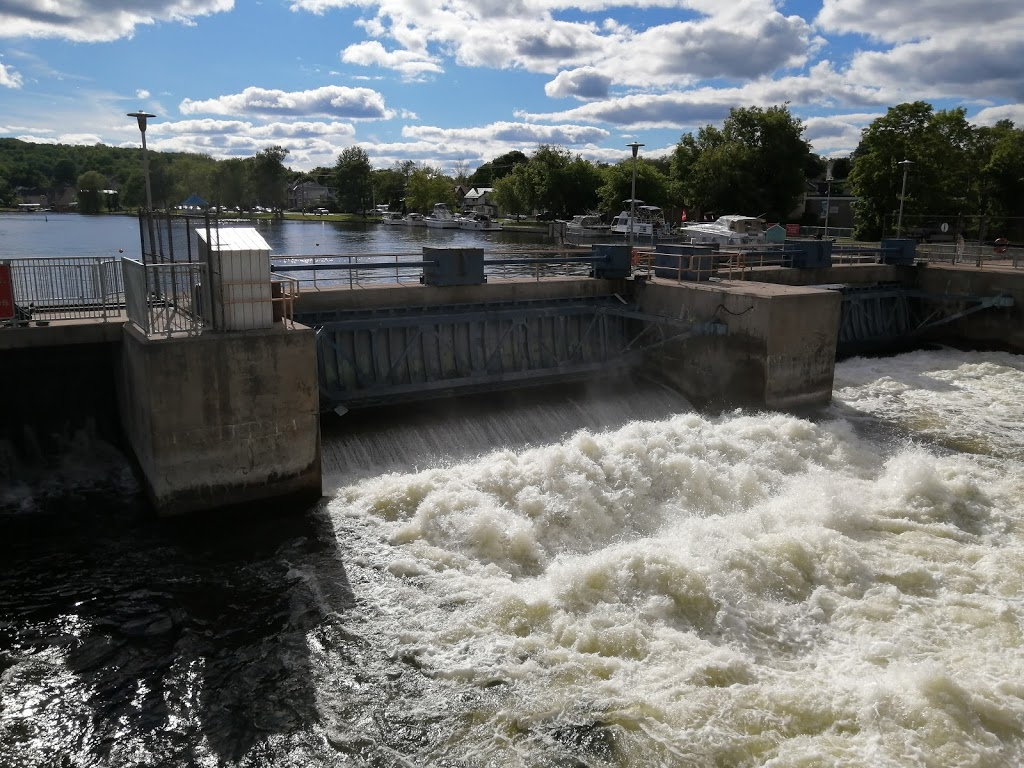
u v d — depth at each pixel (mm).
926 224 73188
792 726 11648
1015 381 34000
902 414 29125
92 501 19328
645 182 121312
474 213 134375
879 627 14320
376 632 14109
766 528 18062
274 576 16047
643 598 14906
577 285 30875
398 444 23109
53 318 20266
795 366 27797
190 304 18391
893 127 80062
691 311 29500
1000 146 81812
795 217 122938
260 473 18797
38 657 13438
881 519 19016
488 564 16516
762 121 103250
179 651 13656
